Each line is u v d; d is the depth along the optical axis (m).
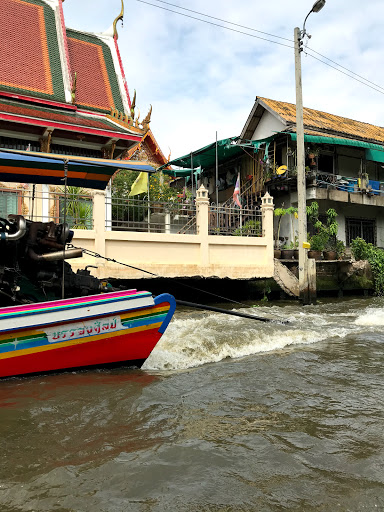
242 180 22.11
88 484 2.75
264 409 4.18
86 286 6.04
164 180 23.81
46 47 15.07
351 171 21.70
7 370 4.84
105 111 15.20
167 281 13.46
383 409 4.23
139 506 2.52
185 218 15.35
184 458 3.11
